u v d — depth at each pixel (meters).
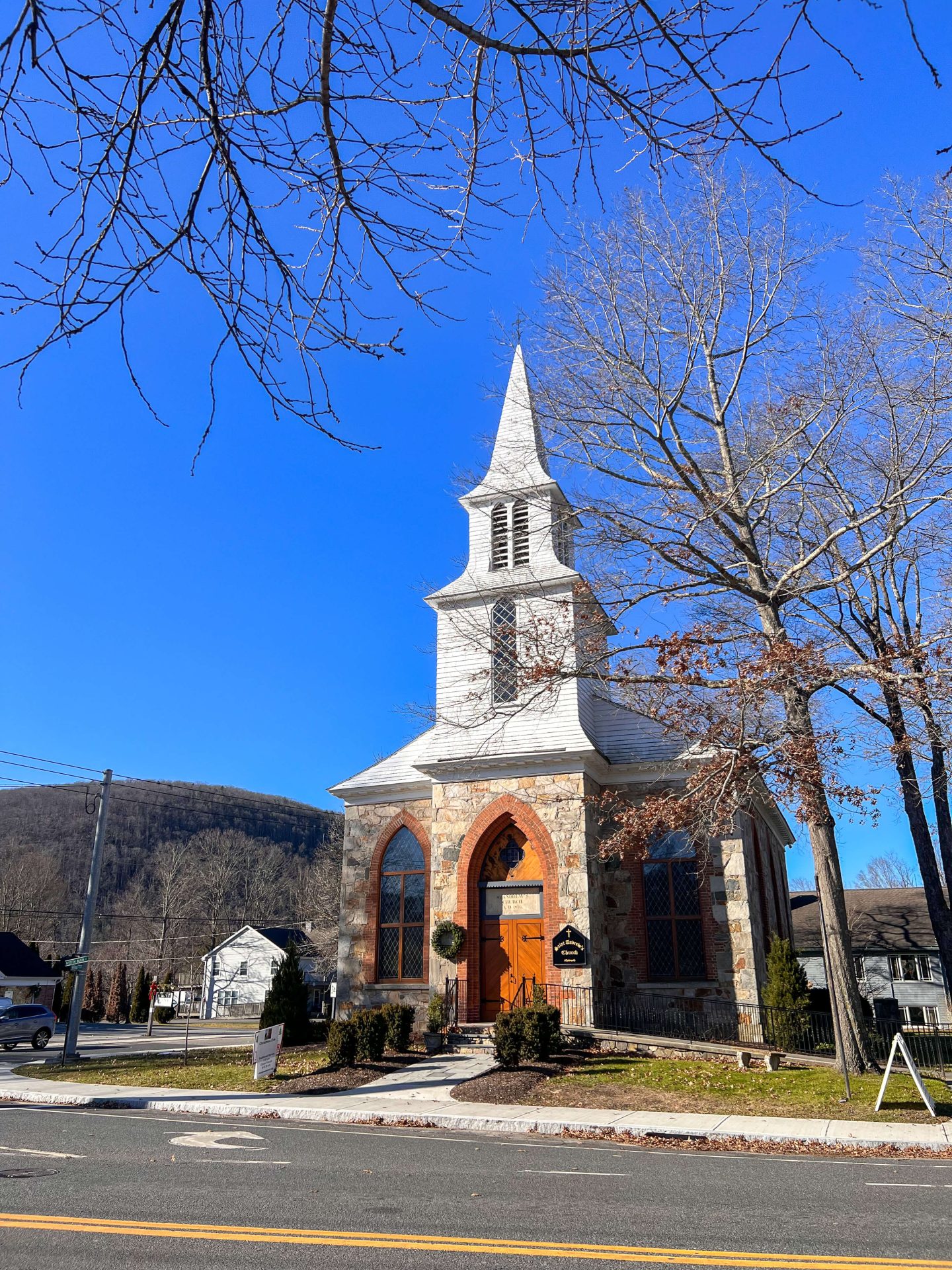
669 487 19.09
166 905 73.25
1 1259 6.59
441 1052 20.98
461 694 25.92
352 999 25.44
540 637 20.81
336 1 3.81
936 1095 15.87
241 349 4.60
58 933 81.00
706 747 19.20
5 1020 33.50
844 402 19.66
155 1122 14.84
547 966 22.41
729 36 3.79
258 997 66.44
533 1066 18.53
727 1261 6.58
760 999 22.22
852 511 21.52
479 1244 7.02
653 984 22.86
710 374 20.12
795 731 17.73
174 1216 7.94
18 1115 15.88
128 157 3.97
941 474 18.66
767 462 20.39
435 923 23.80
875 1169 10.94
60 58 3.73
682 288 19.53
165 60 3.84
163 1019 56.97
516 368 30.02
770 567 21.34
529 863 24.08
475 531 28.23
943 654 17.38
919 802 27.83
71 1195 8.86
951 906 28.62
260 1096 17.23
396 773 27.14
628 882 23.98
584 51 3.93
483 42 3.96
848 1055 18.12
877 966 43.59
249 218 4.23
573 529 25.14
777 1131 13.27
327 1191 9.16
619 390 19.20
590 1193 9.21
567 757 23.59
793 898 52.62
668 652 17.80
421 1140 12.93
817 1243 7.16
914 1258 6.70
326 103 4.11
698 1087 17.02
